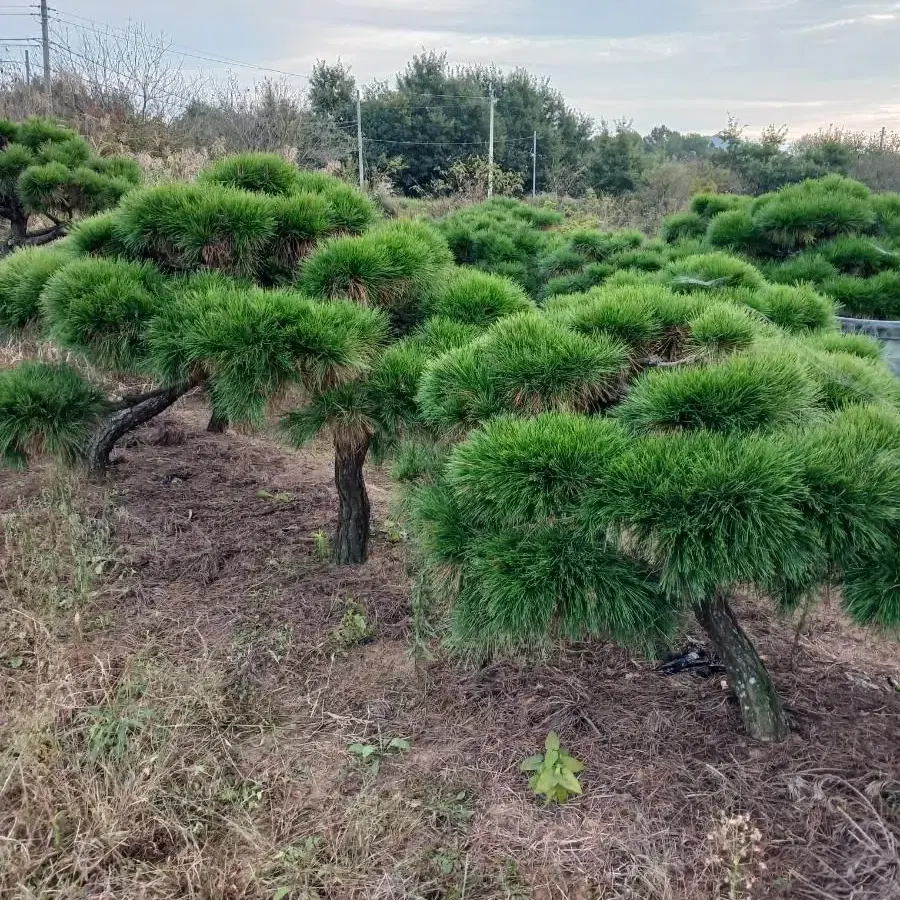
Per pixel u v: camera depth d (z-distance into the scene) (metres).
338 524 3.83
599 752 2.47
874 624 2.04
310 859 2.12
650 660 2.97
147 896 2.02
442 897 2.03
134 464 5.12
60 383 3.48
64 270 3.12
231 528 4.24
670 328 2.56
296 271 3.32
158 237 3.16
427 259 3.21
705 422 2.08
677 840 2.13
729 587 2.20
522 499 1.97
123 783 2.32
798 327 3.60
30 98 15.33
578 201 24.81
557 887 2.02
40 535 3.92
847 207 5.96
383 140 30.80
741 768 2.33
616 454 1.99
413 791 2.38
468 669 2.97
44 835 2.19
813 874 1.97
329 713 2.77
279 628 3.25
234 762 2.51
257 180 3.60
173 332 2.78
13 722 2.60
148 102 17.48
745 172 25.30
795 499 1.84
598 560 2.08
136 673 2.86
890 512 1.83
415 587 3.32
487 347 2.43
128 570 3.71
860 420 2.09
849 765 2.31
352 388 2.93
